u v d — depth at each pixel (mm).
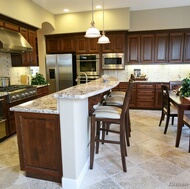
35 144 2061
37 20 4516
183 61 5230
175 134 3473
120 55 5355
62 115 1854
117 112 2328
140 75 5691
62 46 5641
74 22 5285
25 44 3887
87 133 2348
